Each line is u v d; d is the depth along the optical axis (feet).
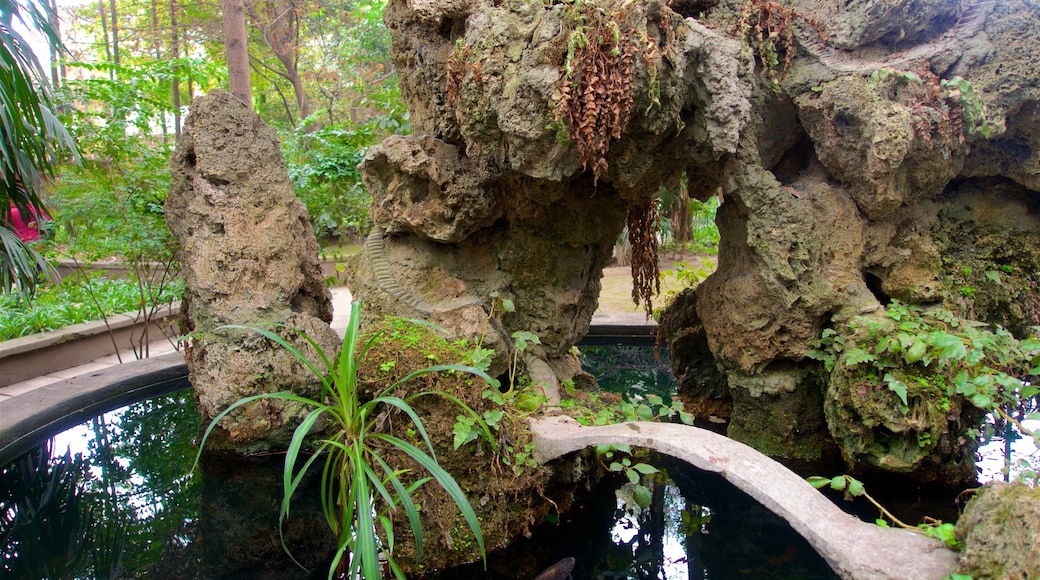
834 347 8.95
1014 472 8.29
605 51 6.81
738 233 9.75
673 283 24.13
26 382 15.12
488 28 7.53
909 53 8.80
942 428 8.01
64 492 10.17
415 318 9.32
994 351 8.22
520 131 7.25
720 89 7.97
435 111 9.35
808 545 8.27
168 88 18.74
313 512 9.41
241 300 10.30
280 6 48.06
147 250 16.35
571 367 11.76
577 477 8.77
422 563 7.51
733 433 10.68
